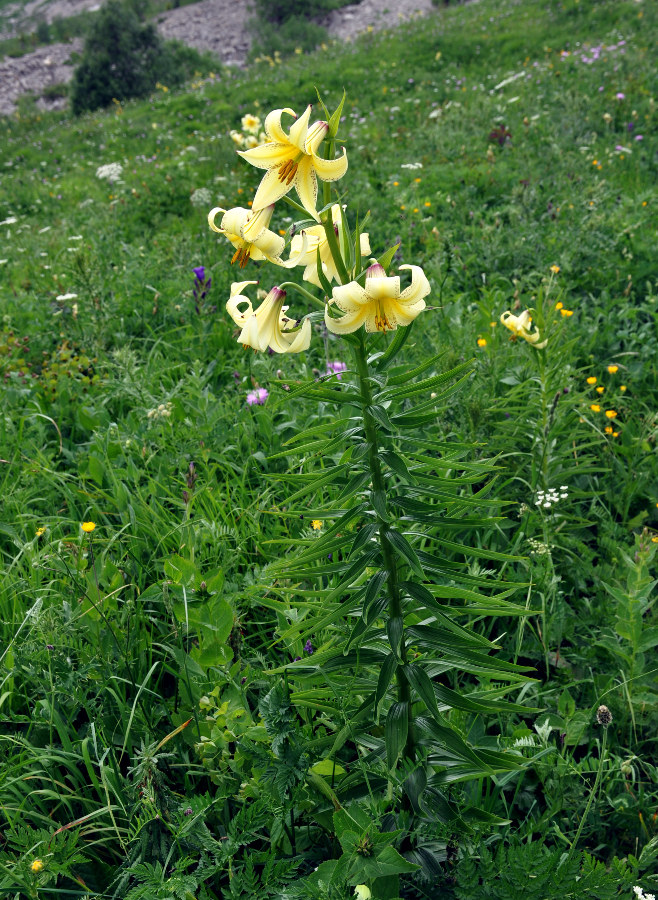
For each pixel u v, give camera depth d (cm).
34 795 207
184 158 1109
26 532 305
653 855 172
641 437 337
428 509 171
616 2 1488
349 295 138
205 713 215
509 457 323
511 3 1842
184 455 326
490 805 200
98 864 187
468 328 385
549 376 294
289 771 165
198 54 2452
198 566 250
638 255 526
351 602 177
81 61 2141
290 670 189
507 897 153
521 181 700
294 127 136
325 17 2903
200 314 483
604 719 191
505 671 188
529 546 281
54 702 217
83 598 237
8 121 2223
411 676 175
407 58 1476
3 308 561
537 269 516
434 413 164
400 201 646
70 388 421
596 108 918
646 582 224
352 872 142
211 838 170
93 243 677
